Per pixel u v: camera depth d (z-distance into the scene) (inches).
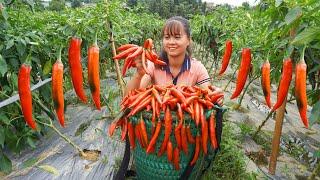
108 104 61.7
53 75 18.4
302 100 21.7
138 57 33.8
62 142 54.5
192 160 36.3
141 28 146.2
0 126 46.3
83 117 65.3
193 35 143.7
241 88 25.9
